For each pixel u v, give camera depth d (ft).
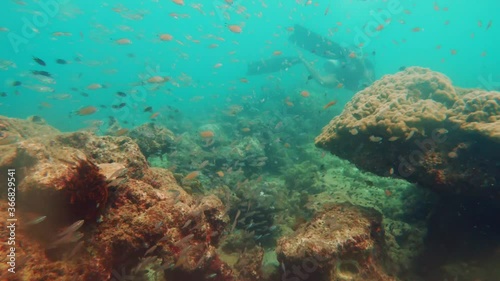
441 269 3.25
